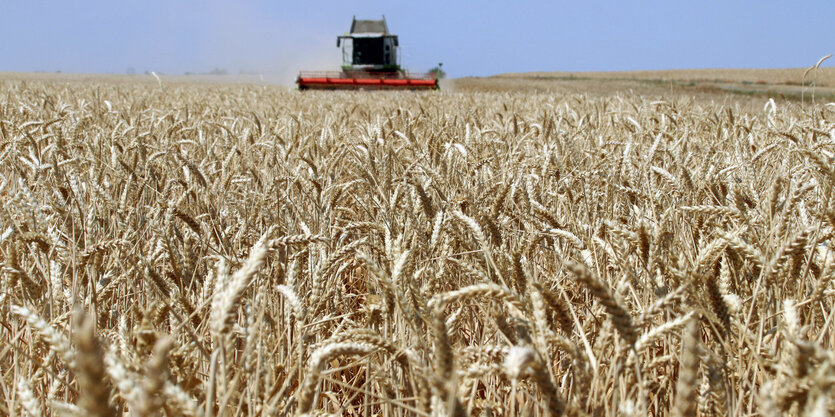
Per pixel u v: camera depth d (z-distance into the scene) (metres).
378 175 4.02
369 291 3.27
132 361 1.85
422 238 2.59
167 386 1.29
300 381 1.91
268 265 2.87
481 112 11.59
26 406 1.48
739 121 6.99
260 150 5.83
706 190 3.19
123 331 1.96
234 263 2.66
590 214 3.77
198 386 1.94
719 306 1.77
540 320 1.63
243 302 2.48
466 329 2.95
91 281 2.41
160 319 2.00
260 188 4.44
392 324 2.29
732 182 3.28
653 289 2.15
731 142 5.63
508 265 2.43
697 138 5.97
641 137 5.81
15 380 2.10
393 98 17.95
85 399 0.75
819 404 1.06
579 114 9.18
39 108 8.42
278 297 2.72
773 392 1.50
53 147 4.57
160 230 2.54
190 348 1.92
